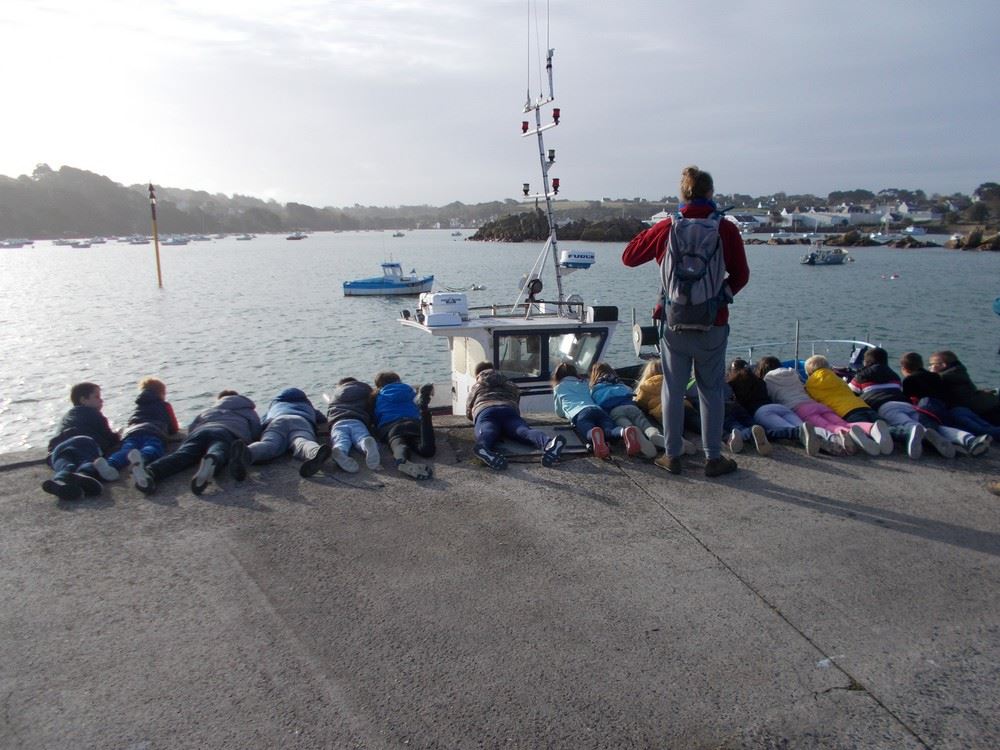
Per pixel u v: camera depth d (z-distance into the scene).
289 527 4.82
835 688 3.28
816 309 49.69
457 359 11.55
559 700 3.18
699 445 6.50
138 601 3.94
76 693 3.22
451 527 4.84
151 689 3.25
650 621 3.78
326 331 41.72
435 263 109.44
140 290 69.12
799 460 6.15
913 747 2.94
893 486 5.58
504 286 67.00
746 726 3.04
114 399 26.45
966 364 31.94
